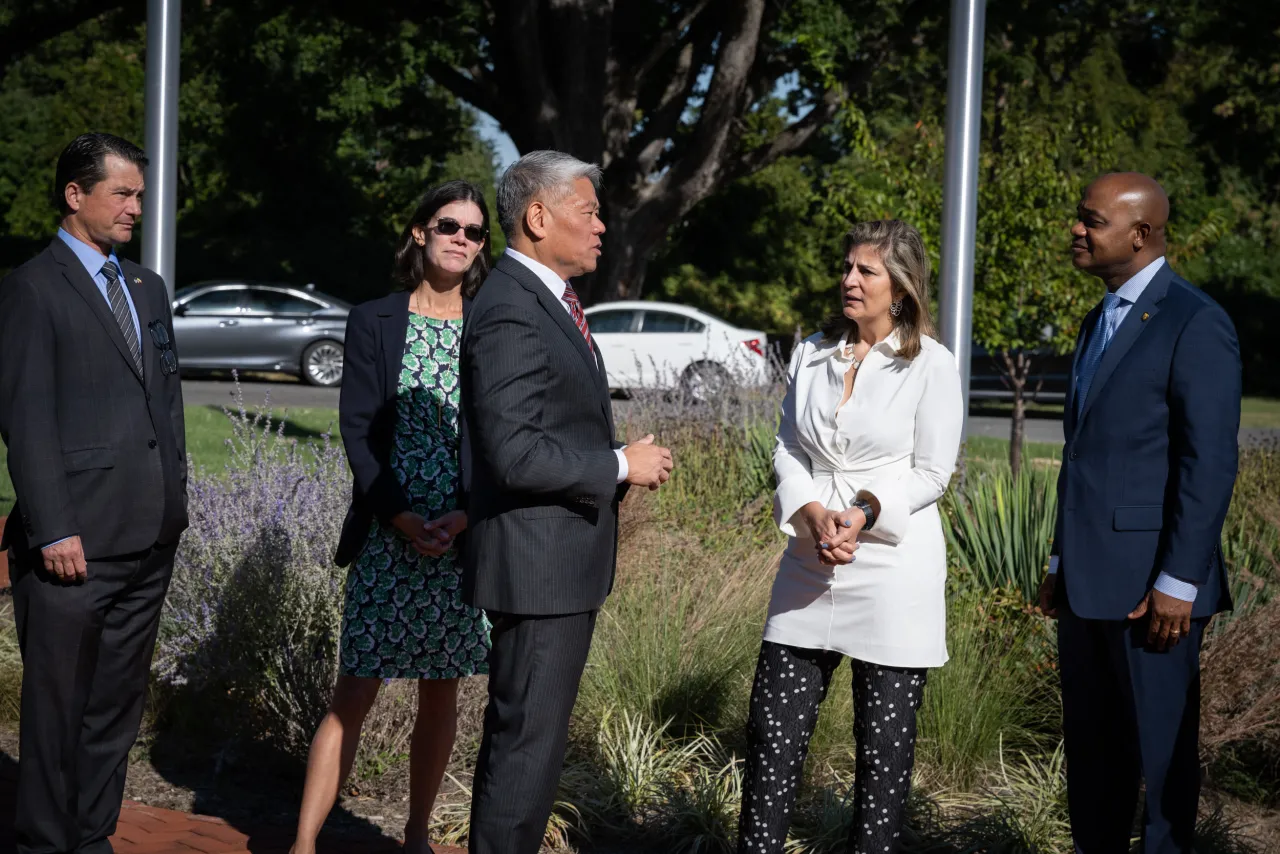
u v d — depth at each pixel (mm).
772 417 8812
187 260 30719
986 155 10570
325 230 33062
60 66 38375
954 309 6777
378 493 3514
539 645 2947
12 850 3596
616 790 4352
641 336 18703
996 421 19656
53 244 3381
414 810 3715
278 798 4379
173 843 3795
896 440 3352
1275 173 38250
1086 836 3537
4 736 4820
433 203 3639
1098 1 23781
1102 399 3338
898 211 10719
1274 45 23062
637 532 6254
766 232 34312
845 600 3344
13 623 5504
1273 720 4707
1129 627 3299
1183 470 3178
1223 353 3180
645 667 4980
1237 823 4418
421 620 3592
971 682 4859
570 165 2959
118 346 3396
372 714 4535
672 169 21656
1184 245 11867
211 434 12508
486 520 2980
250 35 21703
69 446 3312
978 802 4406
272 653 4656
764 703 3438
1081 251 3400
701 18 21906
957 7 6641
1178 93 33656
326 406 17109
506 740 2977
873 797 3334
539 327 2873
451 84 21094
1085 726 3508
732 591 5648
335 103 28766
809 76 20859
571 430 2945
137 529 3400
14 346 3230
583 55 18938
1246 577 5434
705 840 4090
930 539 3389
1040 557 5582
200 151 35156
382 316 3660
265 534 4809
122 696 3549
